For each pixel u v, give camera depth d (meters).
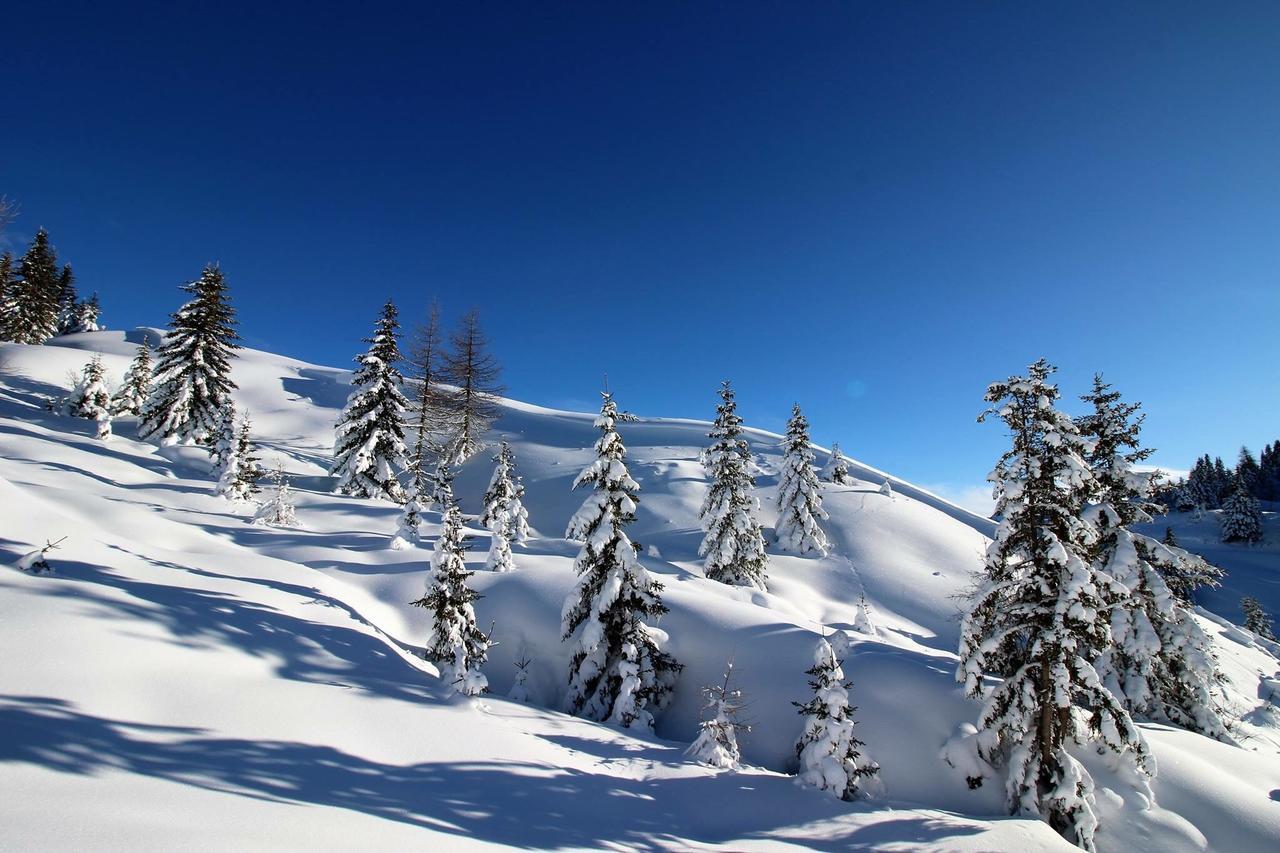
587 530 17.86
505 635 18.67
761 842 9.63
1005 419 13.73
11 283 61.56
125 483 25.27
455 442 39.19
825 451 63.47
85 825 4.34
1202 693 17.56
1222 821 12.54
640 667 16.66
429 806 7.43
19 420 31.69
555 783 9.70
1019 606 13.41
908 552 36.44
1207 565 17.05
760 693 16.42
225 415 32.56
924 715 14.92
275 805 5.92
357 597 18.36
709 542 31.06
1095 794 12.94
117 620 8.73
